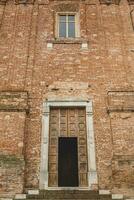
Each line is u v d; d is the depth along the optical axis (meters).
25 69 14.88
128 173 12.10
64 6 17.48
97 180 12.23
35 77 14.68
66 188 12.02
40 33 16.25
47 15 17.03
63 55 15.42
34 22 16.66
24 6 17.23
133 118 13.36
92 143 13.02
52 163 12.87
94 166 12.52
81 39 15.91
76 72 14.89
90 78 14.71
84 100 14.09
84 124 13.73
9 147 12.59
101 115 13.67
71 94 14.27
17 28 16.33
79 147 13.24
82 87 14.45
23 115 13.35
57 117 13.88
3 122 13.15
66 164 12.91
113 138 12.90
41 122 13.52
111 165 12.44
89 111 13.78
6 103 13.63
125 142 12.79
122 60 15.27
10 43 15.74
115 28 16.47
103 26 16.52
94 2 17.42
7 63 15.03
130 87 14.38
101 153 12.81
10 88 14.23
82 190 11.88
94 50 15.61
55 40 15.84
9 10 17.03
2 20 16.58
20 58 15.22
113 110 13.53
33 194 11.72
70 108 14.05
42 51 15.55
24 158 12.45
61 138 13.45
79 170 12.77
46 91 14.33
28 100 13.97
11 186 11.80
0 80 14.48
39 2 17.44
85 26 16.55
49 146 13.21
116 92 14.05
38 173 12.38
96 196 11.68
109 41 15.94
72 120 13.83
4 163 12.20
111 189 11.95
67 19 17.28
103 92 14.30
